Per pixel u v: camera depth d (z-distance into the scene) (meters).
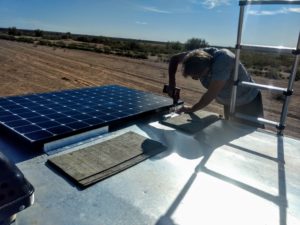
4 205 1.06
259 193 1.47
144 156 1.78
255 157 1.91
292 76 2.22
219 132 2.34
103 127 2.14
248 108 2.91
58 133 1.87
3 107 2.37
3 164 1.09
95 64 18.91
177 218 1.24
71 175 1.48
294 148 2.09
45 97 2.82
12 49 25.20
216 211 1.31
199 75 2.44
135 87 11.92
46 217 1.20
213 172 1.66
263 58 36.12
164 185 1.49
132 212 1.26
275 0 2.11
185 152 1.92
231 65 2.43
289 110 9.77
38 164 1.62
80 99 2.83
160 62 24.25
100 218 1.21
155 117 2.66
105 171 1.56
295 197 1.46
